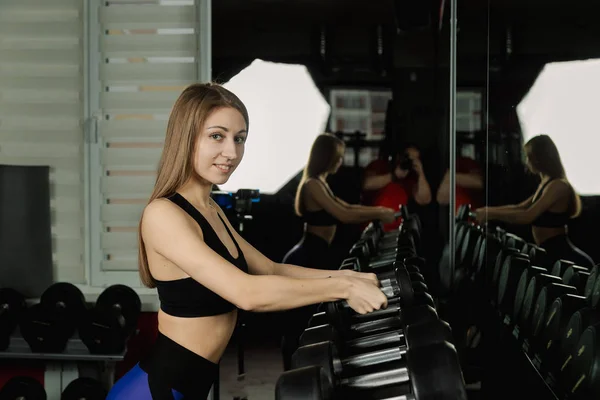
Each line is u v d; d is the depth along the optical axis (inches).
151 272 69.1
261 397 137.6
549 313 72.1
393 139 136.3
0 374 141.0
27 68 142.3
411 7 132.3
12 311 131.4
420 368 57.1
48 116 142.4
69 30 141.1
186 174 68.3
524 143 80.8
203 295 68.0
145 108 139.7
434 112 134.6
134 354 140.6
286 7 136.0
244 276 61.5
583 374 61.4
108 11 139.0
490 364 110.0
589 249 59.9
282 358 136.9
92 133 140.3
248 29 137.0
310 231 138.3
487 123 107.7
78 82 141.6
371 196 137.6
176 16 138.3
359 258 110.9
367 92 136.3
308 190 137.6
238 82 138.0
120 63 139.4
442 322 65.8
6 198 139.6
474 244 124.0
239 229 137.8
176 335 68.9
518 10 83.5
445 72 132.9
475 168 124.7
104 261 141.7
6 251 140.3
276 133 137.7
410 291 77.2
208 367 69.8
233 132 67.7
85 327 126.8
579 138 61.9
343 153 137.3
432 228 136.0
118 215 141.0
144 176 141.3
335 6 135.0
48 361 140.0
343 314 92.0
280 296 60.0
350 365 79.4
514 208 87.0
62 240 143.3
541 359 74.9
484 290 113.6
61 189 142.8
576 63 62.7
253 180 138.3
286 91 137.3
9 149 143.3
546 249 72.4
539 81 73.5
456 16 129.6
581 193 61.2
